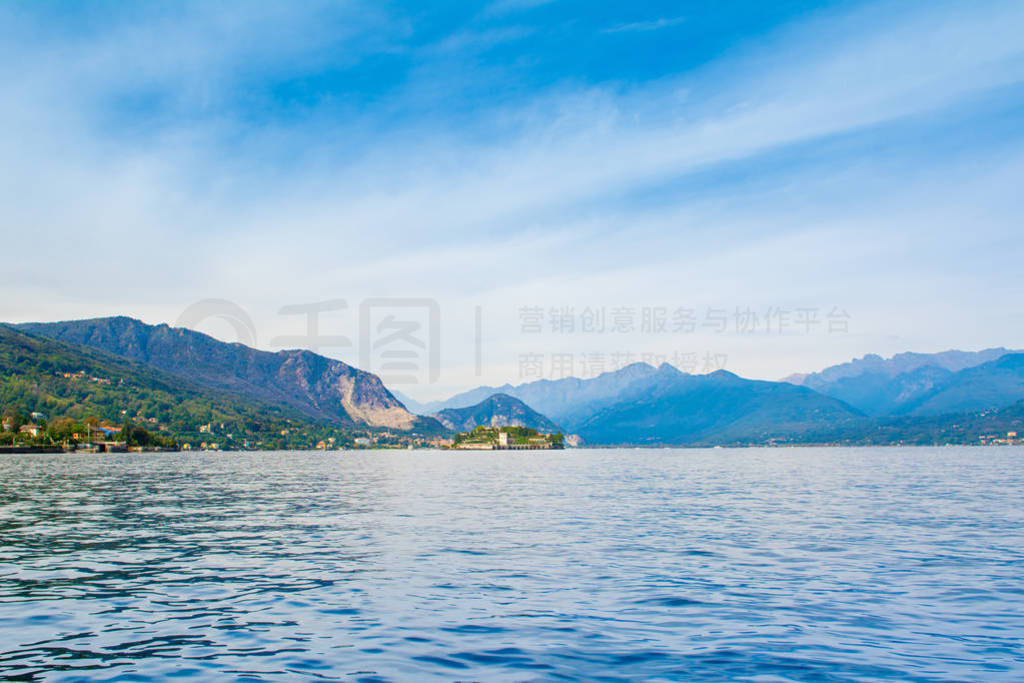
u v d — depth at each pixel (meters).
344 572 30.89
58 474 121.69
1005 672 17.77
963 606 24.70
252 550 37.09
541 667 18.08
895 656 19.05
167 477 115.12
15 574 30.59
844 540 40.56
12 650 19.55
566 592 26.95
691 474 134.75
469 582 28.75
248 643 20.27
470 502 67.88
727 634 21.20
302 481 107.12
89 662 18.53
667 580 29.14
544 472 148.88
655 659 18.77
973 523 48.97
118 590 27.33
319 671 17.78
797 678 17.28
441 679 17.14
